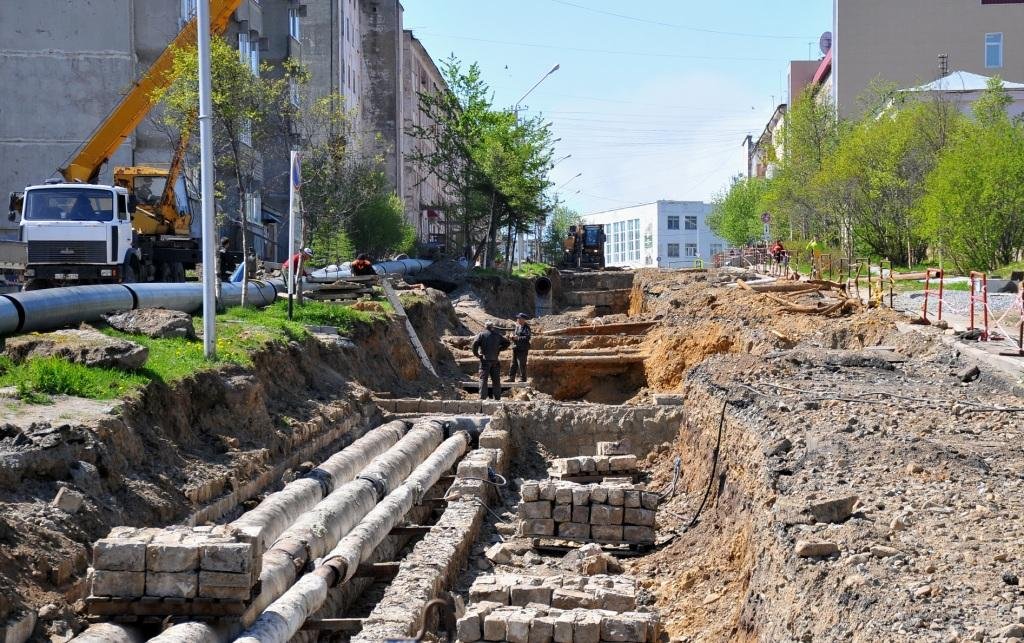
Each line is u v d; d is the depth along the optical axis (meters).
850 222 46.81
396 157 79.69
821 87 70.19
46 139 42.72
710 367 22.06
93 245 26.27
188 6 45.50
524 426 23.59
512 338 29.80
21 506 10.73
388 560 15.95
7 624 8.97
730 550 13.84
